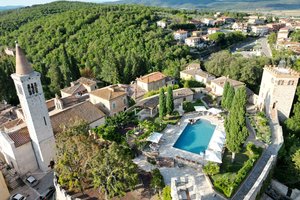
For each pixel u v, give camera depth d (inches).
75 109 2098.9
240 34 6466.5
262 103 2466.8
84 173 1357.0
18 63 1448.1
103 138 1822.1
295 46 4945.9
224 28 7839.6
